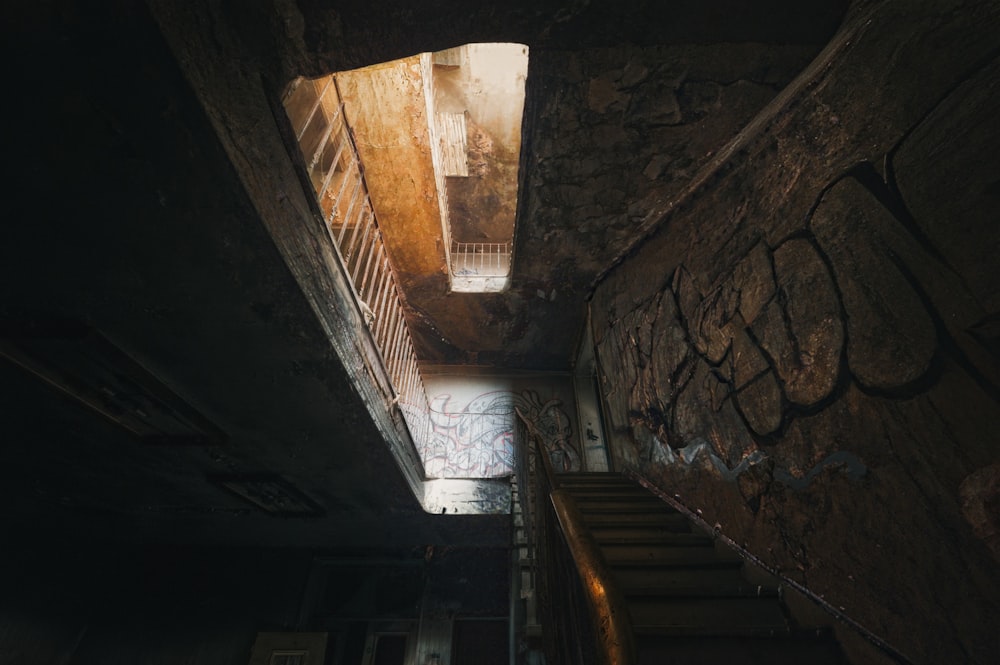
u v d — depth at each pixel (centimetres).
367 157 559
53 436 382
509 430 836
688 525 338
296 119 374
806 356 244
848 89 229
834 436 221
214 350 276
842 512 213
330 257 289
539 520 261
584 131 400
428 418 728
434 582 760
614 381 565
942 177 173
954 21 175
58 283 218
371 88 492
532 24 281
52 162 161
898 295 190
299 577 775
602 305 621
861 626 196
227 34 178
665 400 418
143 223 190
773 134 291
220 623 730
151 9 132
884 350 196
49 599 716
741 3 270
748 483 288
